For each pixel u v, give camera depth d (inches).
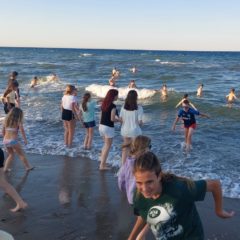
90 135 423.2
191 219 112.0
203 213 256.1
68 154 406.9
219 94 999.0
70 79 1435.8
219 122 592.4
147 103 806.5
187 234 112.8
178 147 433.7
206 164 368.8
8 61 2778.1
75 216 247.1
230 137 489.1
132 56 4461.1
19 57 3740.2
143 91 920.9
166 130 528.4
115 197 281.6
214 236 224.1
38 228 228.5
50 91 996.6
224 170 350.0
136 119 322.7
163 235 114.0
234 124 576.4
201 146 439.8
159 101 826.8
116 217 246.2
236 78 1525.6
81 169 354.3
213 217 249.4
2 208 258.2
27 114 647.1
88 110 416.2
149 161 105.0
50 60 3093.0
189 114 428.5
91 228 230.2
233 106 741.9
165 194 108.9
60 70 1883.6
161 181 109.4
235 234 225.9
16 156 395.2
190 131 428.5
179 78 1505.9
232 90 826.2
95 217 246.1
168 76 1526.8
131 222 238.7
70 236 219.5
